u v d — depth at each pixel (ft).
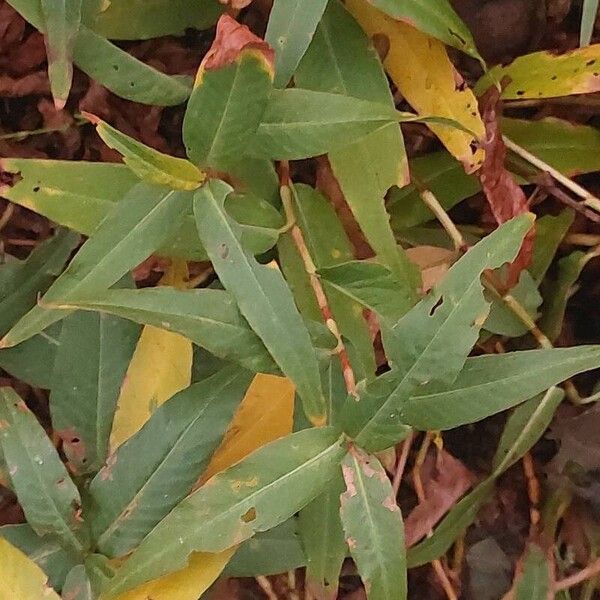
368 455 1.49
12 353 1.70
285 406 1.64
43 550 1.60
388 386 1.45
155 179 1.42
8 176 1.54
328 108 1.45
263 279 1.44
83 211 1.51
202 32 1.79
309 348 1.45
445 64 1.62
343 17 1.61
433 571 1.93
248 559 1.70
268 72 1.36
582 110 1.83
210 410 1.56
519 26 1.79
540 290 1.87
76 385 1.65
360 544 1.48
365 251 1.75
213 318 1.46
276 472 1.46
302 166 1.80
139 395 1.64
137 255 1.46
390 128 1.61
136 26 1.61
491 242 1.43
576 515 1.85
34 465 1.56
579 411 1.87
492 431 1.92
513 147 1.76
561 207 1.87
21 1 1.44
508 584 1.89
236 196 1.59
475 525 1.91
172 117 1.83
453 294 1.43
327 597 1.69
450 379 1.44
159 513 1.57
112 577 1.49
